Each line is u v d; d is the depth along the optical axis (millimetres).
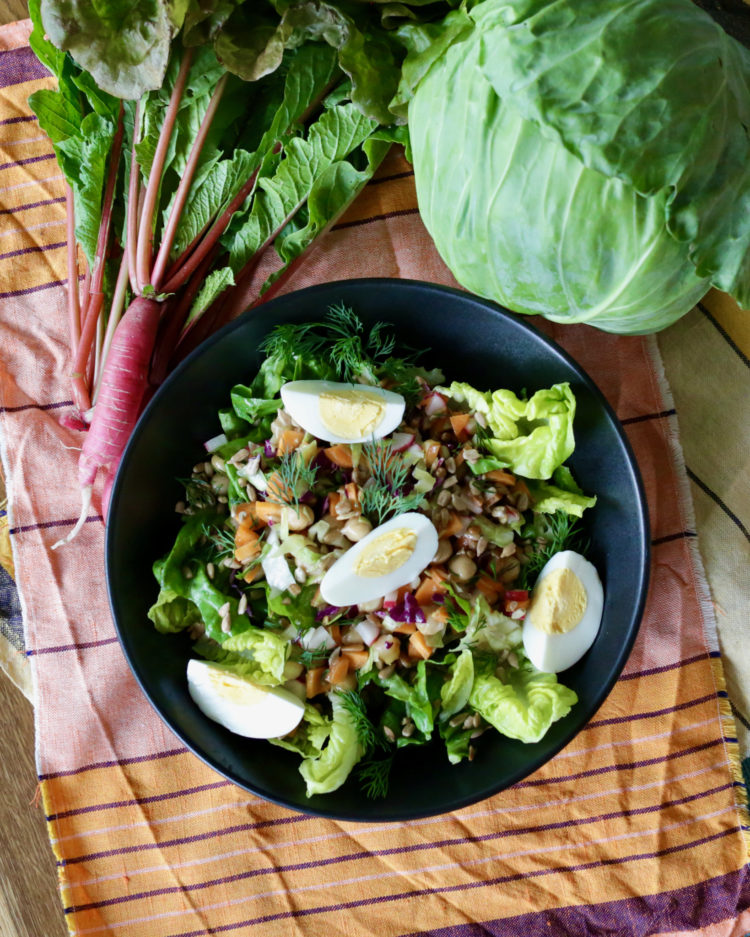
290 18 484
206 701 519
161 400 503
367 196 574
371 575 509
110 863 569
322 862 570
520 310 500
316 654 519
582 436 531
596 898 568
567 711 516
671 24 438
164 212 542
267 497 517
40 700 571
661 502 573
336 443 521
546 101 432
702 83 435
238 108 535
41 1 499
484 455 532
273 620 520
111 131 528
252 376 548
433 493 524
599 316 482
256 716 513
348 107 513
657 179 431
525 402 518
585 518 548
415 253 576
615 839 570
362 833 571
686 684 571
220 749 512
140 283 536
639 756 571
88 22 475
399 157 573
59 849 567
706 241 443
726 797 568
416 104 487
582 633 528
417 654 520
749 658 575
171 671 520
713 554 576
